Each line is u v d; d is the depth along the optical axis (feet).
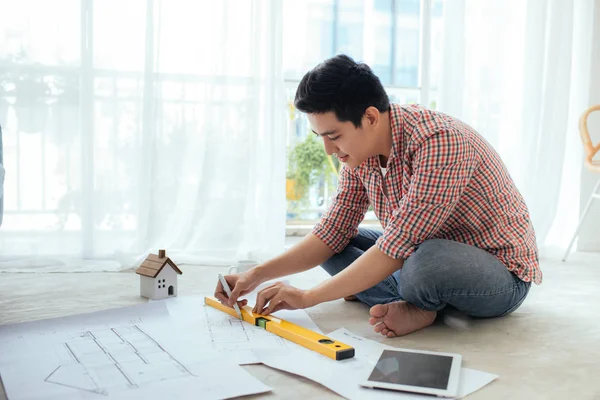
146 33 7.73
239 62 8.13
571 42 9.32
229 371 3.67
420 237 4.42
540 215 9.35
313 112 4.20
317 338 4.17
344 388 3.50
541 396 3.58
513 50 9.29
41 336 4.28
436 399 3.39
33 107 7.59
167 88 7.98
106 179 7.84
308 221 10.83
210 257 8.07
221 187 8.21
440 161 4.26
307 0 9.12
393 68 9.55
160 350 4.02
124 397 3.27
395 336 4.65
